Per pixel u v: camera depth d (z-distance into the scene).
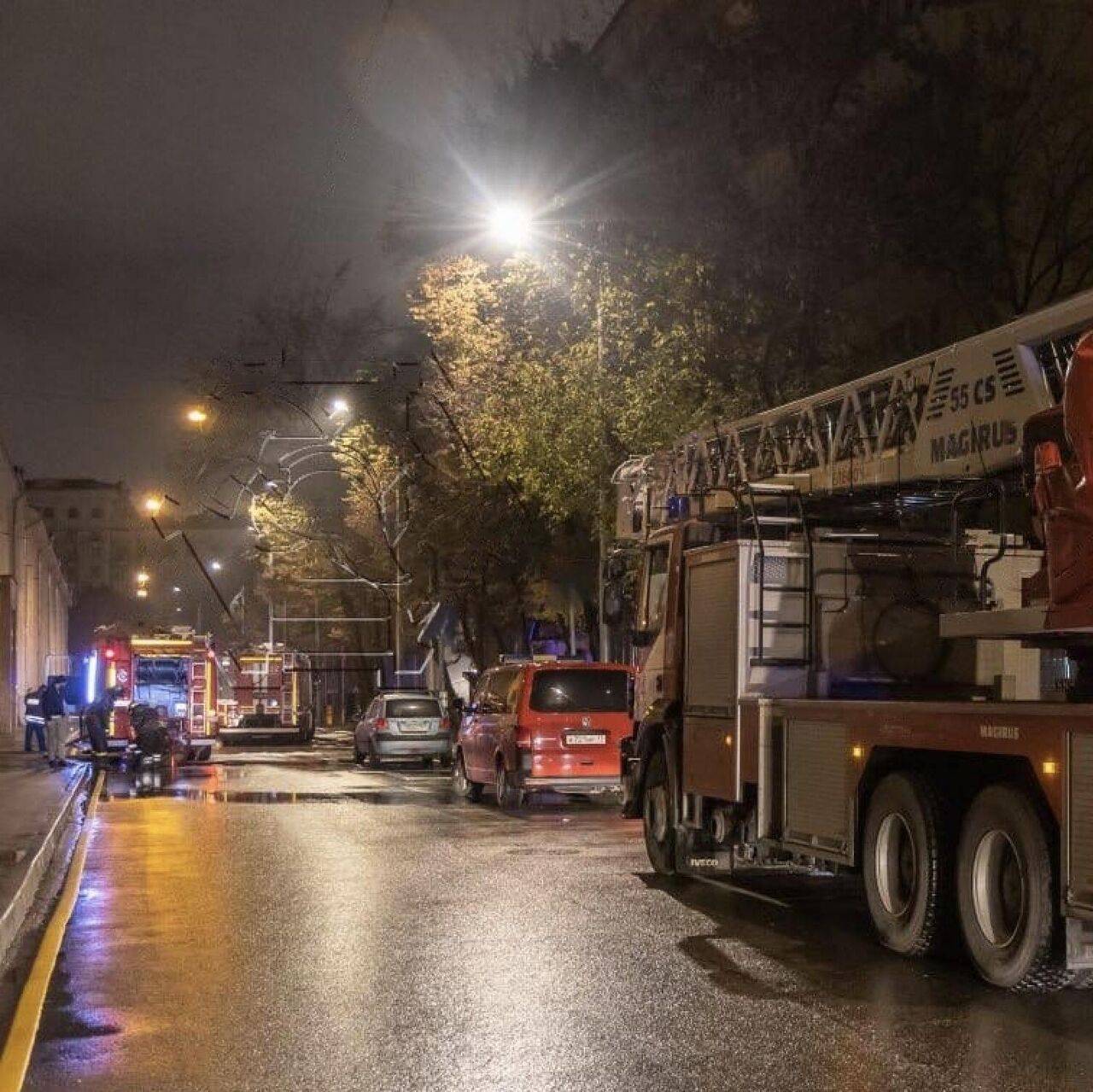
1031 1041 7.41
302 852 15.69
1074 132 24.23
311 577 49.66
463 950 9.91
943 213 22.77
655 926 10.90
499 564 39.22
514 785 21.30
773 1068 6.89
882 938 9.77
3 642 55.78
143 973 9.30
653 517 16.48
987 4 24.22
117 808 21.80
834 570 12.02
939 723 9.04
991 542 12.32
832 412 12.89
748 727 11.60
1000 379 10.59
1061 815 7.89
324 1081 6.79
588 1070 6.88
